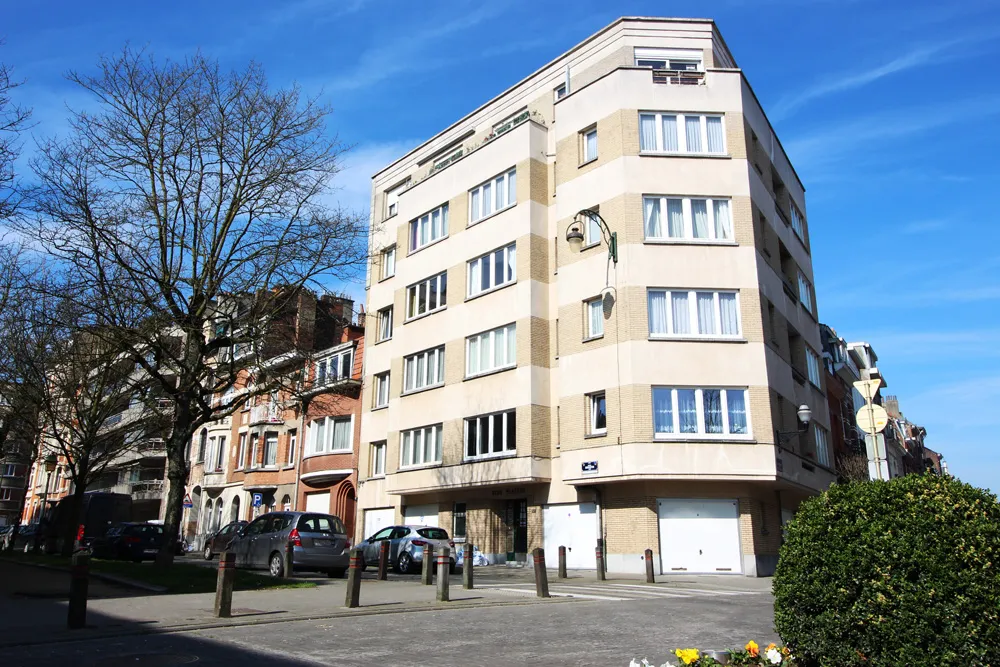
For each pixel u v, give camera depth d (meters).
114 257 18.00
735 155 24.97
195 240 18.75
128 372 24.89
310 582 16.95
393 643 9.09
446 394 28.25
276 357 21.02
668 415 22.52
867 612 6.22
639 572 22.00
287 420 39.66
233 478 42.31
